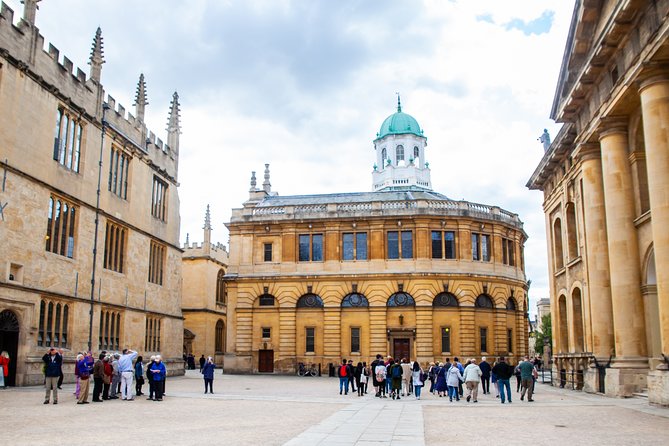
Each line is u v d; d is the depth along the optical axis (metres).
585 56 29.14
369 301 59.22
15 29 32.19
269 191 76.62
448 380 29.05
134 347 44.84
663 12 21.16
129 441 15.31
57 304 35.84
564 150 38.25
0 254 30.75
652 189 22.98
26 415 20.72
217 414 22.17
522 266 67.88
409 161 92.50
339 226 61.16
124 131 44.69
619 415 20.94
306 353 59.91
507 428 18.20
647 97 23.34
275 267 61.78
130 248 44.91
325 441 15.54
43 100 34.62
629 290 27.52
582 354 34.75
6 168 31.36
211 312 82.00
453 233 60.53
